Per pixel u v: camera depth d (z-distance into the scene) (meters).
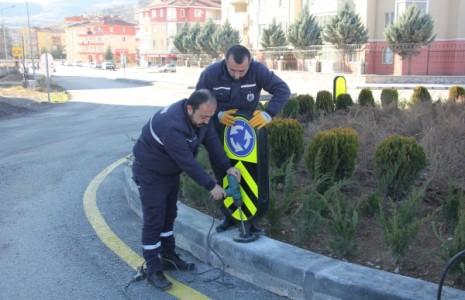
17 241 4.91
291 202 4.42
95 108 20.48
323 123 8.27
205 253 4.30
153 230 3.88
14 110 19.25
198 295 3.73
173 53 89.50
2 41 76.00
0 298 3.76
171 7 92.06
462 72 28.91
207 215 4.77
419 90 11.08
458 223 3.70
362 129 7.28
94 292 3.84
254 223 4.30
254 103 4.31
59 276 4.12
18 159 9.13
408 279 3.26
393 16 31.64
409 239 3.54
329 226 3.95
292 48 37.28
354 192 5.29
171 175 3.89
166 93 28.20
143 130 3.89
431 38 26.86
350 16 30.08
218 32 47.22
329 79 29.66
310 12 38.88
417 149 4.79
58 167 8.30
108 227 5.25
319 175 4.88
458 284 3.38
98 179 7.36
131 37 132.62
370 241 4.10
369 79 26.64
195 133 3.82
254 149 3.90
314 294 3.43
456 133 6.54
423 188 4.24
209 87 4.21
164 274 4.05
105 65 80.94
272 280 3.70
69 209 5.92
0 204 6.19
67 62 128.00
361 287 3.19
